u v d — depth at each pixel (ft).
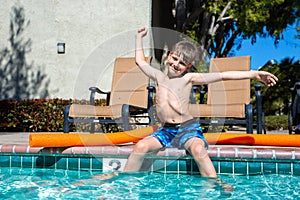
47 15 27.91
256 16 29.71
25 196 9.50
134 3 27.09
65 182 11.03
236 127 33.22
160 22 37.63
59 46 27.30
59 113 24.95
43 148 13.17
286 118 30.58
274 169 12.23
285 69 37.29
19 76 28.14
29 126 25.53
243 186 10.61
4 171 12.79
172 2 39.45
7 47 28.32
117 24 27.25
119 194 9.69
